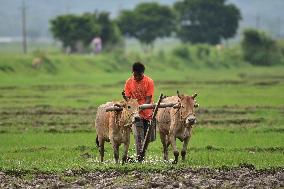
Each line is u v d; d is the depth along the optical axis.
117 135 37.69
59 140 52.81
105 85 116.31
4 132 57.78
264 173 35.34
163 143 41.34
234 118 66.62
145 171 35.28
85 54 195.00
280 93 100.94
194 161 40.00
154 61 187.00
